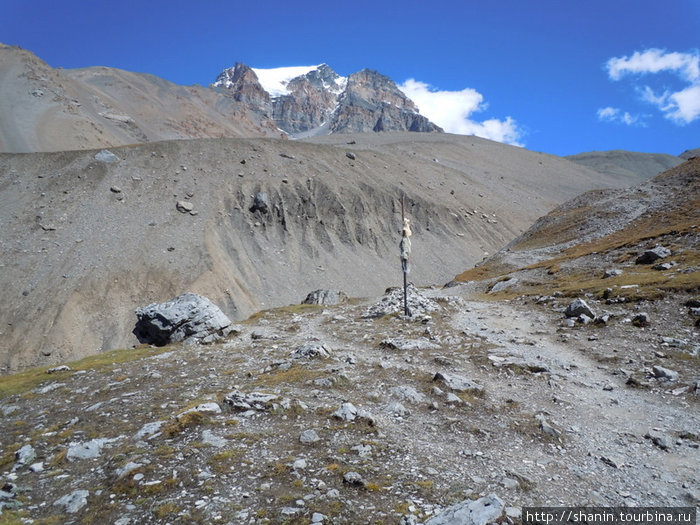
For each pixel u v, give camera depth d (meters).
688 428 12.55
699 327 22.00
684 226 52.78
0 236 107.88
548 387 16.66
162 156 154.12
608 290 32.28
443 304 39.16
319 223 155.25
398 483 9.02
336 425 12.25
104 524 7.86
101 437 12.36
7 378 24.20
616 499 8.88
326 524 7.50
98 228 116.44
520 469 10.05
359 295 132.12
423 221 176.88
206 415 12.98
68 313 92.56
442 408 14.05
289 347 25.69
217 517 7.80
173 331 31.98
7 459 11.37
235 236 133.25
